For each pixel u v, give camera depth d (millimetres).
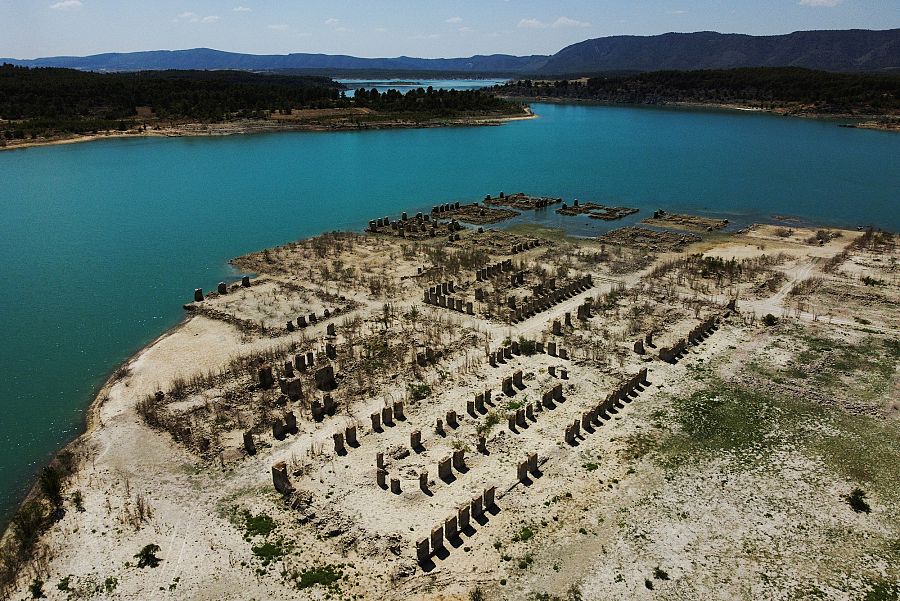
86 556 35219
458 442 45312
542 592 32812
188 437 45500
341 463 42719
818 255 87250
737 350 58594
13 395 53312
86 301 73625
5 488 41969
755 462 43062
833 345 59094
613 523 37469
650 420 47906
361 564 34562
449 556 35031
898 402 49500
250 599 32500
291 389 50719
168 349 60062
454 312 68312
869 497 39750
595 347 59250
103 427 47062
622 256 87875
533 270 81750
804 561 34844
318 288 75875
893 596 32562
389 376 54250
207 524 37469
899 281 75438
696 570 34188
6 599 32500
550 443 45000
